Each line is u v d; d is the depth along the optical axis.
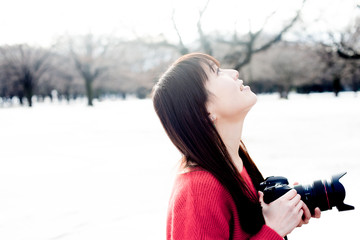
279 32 10.93
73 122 19.19
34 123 19.17
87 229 3.74
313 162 6.33
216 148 1.02
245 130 12.16
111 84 53.34
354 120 14.27
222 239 0.94
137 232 3.59
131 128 15.09
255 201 1.05
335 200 1.03
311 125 13.05
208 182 0.96
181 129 1.06
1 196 5.14
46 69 49.44
